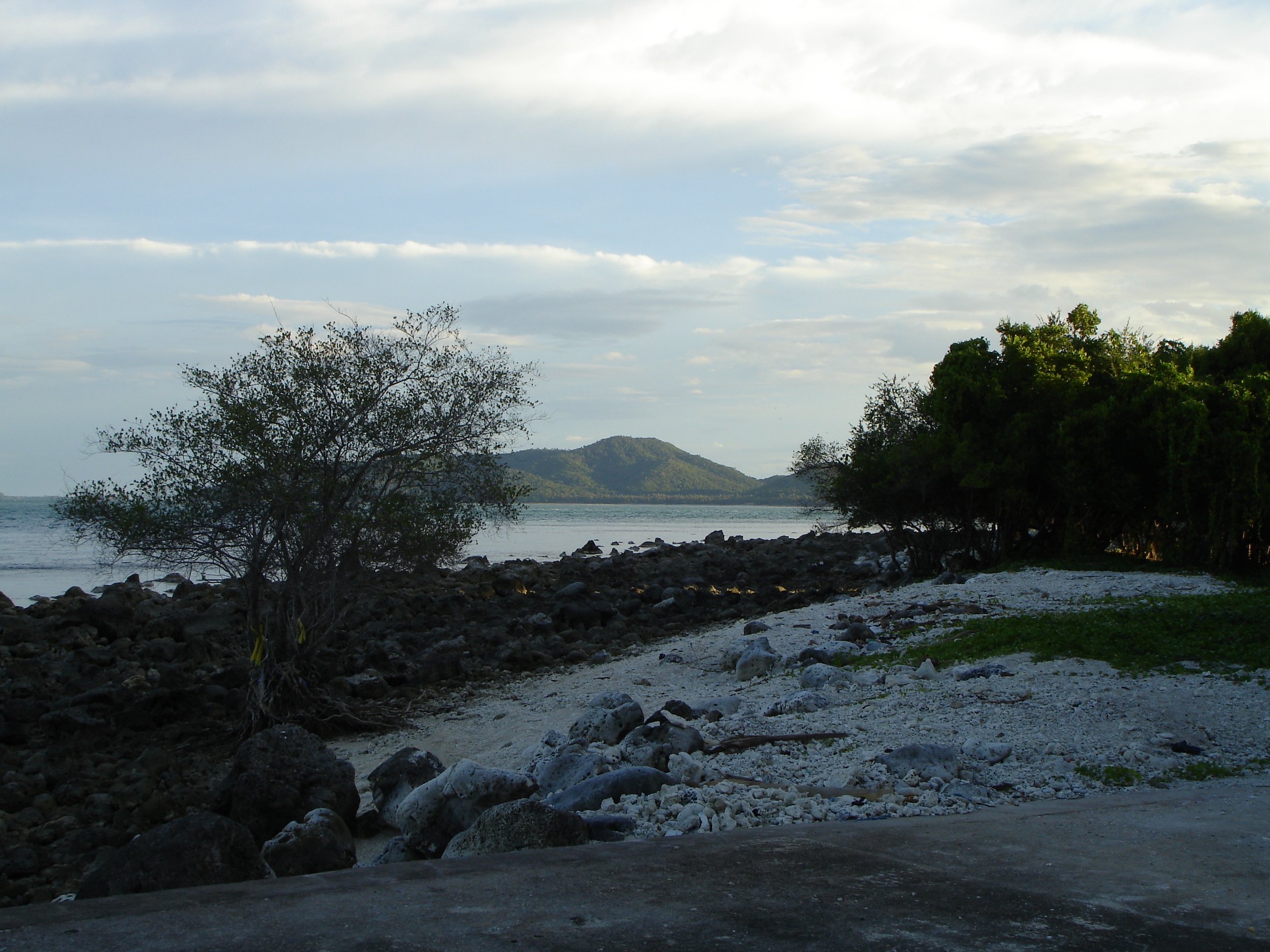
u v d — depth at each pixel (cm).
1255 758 959
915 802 809
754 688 1590
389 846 857
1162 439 2531
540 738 1445
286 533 1631
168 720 1791
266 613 1722
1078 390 2764
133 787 1384
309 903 524
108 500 1566
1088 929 492
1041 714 1123
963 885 564
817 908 520
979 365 2842
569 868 598
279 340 1638
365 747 1561
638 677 1895
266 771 1046
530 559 5450
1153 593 2117
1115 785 873
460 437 1733
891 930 488
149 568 1630
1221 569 2448
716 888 556
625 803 827
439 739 1557
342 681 1919
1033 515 2894
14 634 2447
